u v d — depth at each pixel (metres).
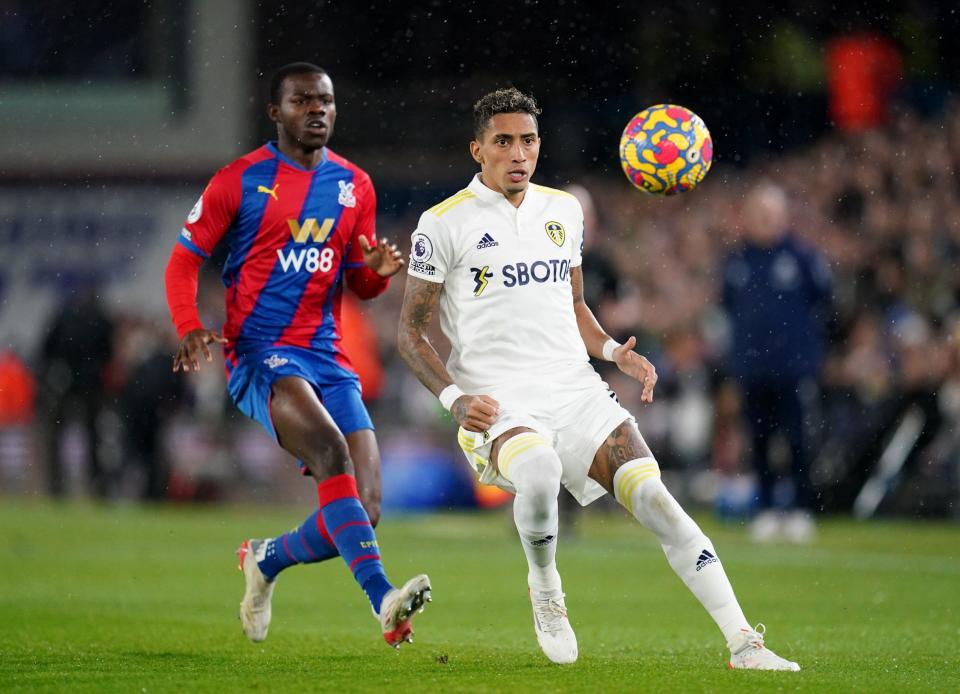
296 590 30.20
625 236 63.38
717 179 64.62
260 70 72.19
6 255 70.12
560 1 67.62
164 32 72.50
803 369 41.59
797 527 42.34
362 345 55.41
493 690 15.46
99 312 57.09
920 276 57.88
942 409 49.81
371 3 70.44
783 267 41.31
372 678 16.67
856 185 62.56
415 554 38.81
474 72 69.94
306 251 20.59
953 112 64.38
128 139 71.88
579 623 24.89
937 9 65.12
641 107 66.88
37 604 26.83
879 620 25.27
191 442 57.00
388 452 55.06
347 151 70.62
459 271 18.42
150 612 25.77
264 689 15.82
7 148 71.75
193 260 20.41
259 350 20.45
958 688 16.08
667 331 58.59
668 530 17.56
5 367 62.09
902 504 49.69
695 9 66.06
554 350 18.39
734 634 17.39
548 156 67.00
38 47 72.75
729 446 50.28
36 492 61.34
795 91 65.44
